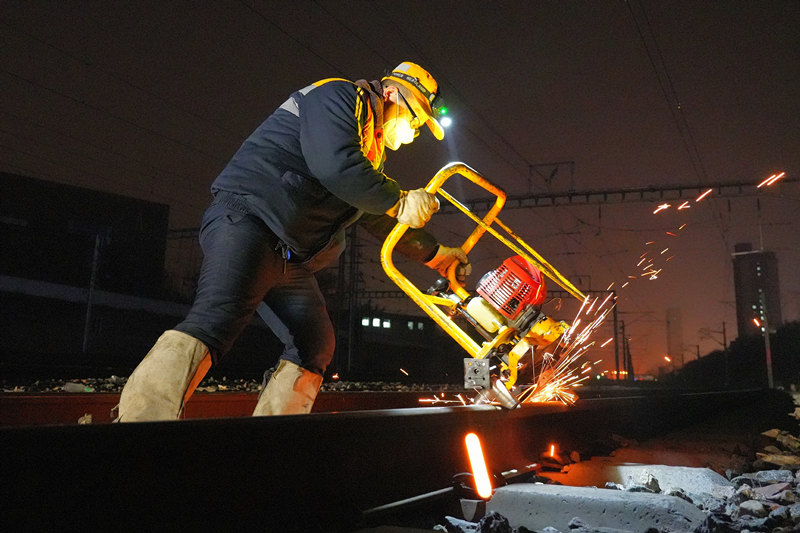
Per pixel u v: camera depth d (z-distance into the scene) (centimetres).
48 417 467
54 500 131
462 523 232
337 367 2688
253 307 234
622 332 6038
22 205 3497
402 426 235
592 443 456
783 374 6788
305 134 232
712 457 460
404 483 240
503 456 316
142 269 3906
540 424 379
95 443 135
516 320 288
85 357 1722
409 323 5734
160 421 151
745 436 654
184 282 4288
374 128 258
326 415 203
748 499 281
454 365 5606
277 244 239
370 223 303
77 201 3691
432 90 276
